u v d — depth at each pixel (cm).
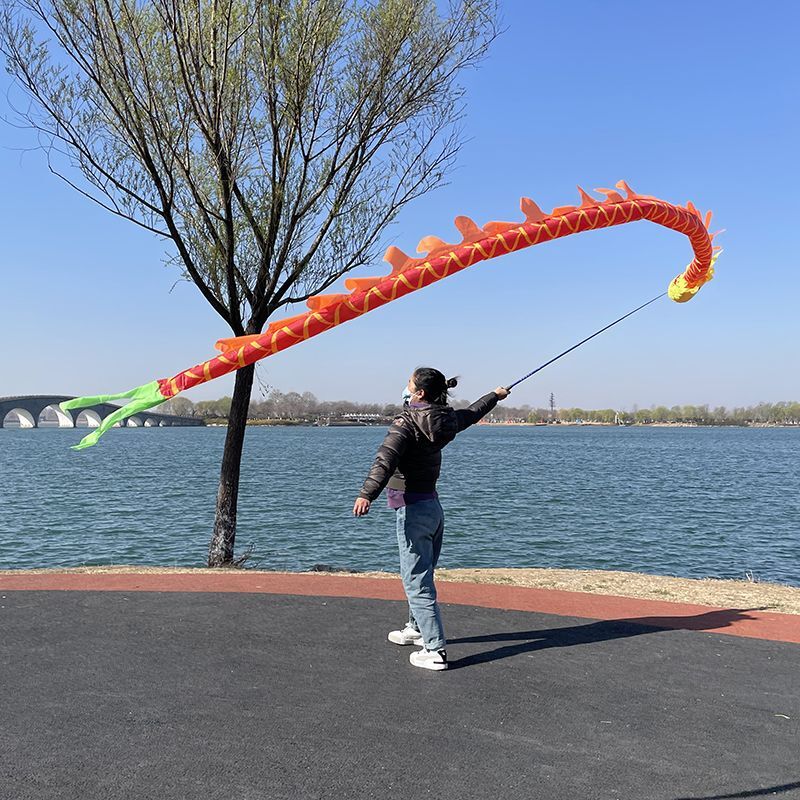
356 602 627
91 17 916
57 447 8412
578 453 7269
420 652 471
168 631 531
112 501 2756
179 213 1048
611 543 1853
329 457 6344
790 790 317
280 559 1597
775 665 482
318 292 1109
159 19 952
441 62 1027
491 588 731
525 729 374
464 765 333
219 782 312
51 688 414
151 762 328
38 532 2017
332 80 1033
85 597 635
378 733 365
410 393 463
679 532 2048
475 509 2500
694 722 387
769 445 10438
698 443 11281
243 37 978
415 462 454
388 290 346
